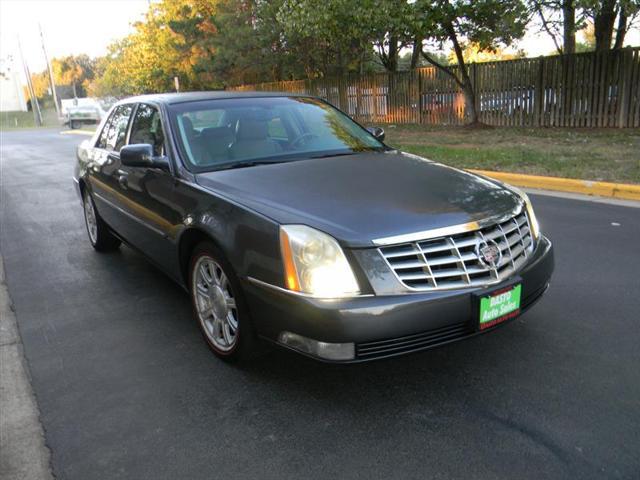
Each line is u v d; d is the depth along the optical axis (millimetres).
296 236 2840
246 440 2781
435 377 3264
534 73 15000
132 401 3170
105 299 4707
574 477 2424
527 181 8664
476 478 2447
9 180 12250
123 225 4926
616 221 6305
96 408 3119
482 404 2982
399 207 3059
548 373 3250
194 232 3555
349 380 3271
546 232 6008
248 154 4043
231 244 3139
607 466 2480
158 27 28859
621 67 13281
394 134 15695
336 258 2781
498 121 16109
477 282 2930
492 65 15828
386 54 19672
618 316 3924
